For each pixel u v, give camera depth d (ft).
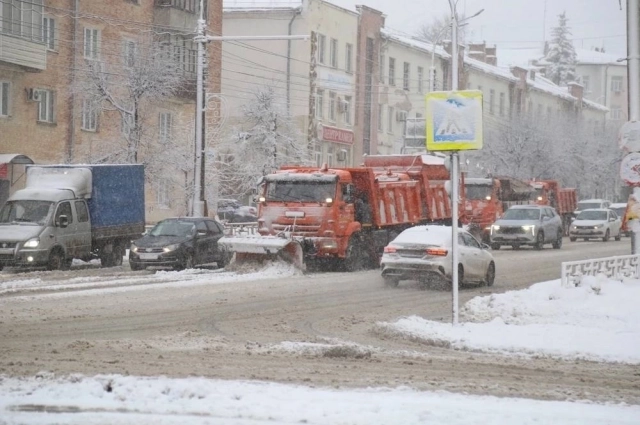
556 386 63.36
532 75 524.52
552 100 515.50
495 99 449.06
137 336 82.84
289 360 71.05
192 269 153.28
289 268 150.30
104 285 125.39
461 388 61.00
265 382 60.44
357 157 353.31
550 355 77.97
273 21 318.65
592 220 287.89
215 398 53.98
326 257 155.84
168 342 79.46
